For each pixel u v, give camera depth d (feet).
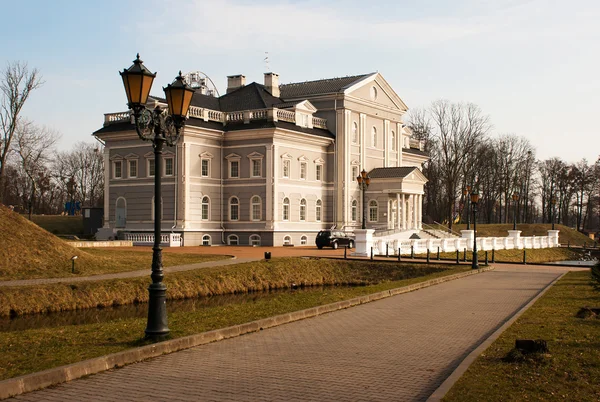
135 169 213.05
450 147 318.45
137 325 60.29
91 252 133.69
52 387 37.29
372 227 243.81
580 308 69.10
